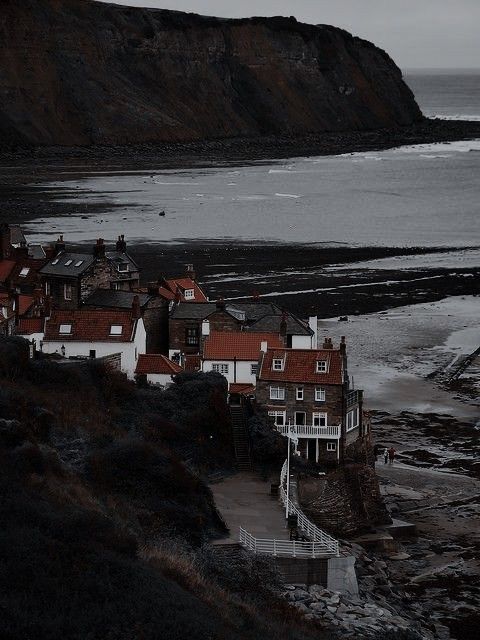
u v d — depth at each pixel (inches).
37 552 2128.4
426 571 3095.5
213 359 4084.6
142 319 4402.1
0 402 3093.0
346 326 6363.2
